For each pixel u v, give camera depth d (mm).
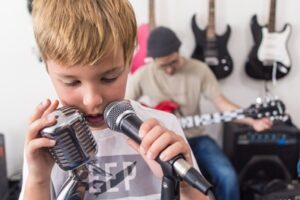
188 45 2457
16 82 2387
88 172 687
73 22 563
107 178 769
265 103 2086
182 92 2191
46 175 627
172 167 550
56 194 679
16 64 2355
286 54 2438
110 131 753
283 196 1811
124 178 775
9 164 2471
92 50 548
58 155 577
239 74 2535
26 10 2268
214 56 2402
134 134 575
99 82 587
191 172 538
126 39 594
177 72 2180
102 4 586
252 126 2100
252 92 2574
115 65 580
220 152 2160
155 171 642
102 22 568
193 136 2193
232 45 2480
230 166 2029
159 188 783
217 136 2588
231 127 2250
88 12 571
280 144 2176
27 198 624
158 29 2066
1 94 2391
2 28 2287
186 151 564
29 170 618
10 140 2459
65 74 574
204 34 2391
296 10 2447
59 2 584
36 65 2371
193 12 2408
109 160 772
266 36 2414
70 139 565
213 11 2352
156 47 2012
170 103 2135
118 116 597
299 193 1819
